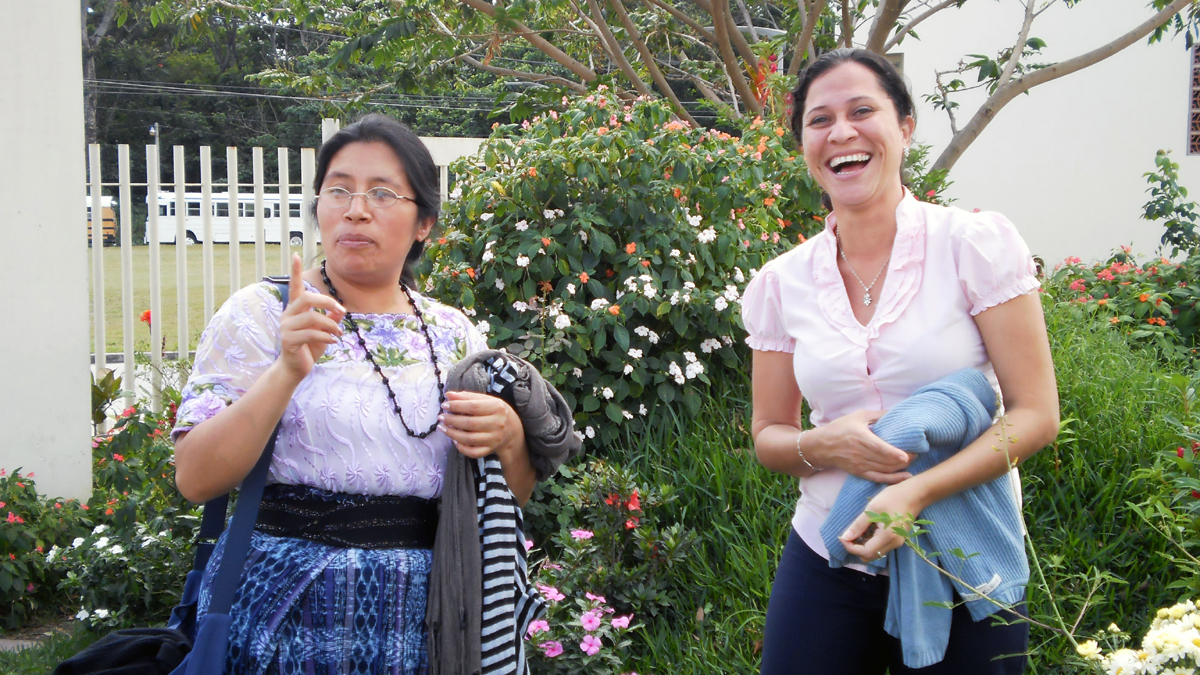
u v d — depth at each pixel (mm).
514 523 1892
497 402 1833
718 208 4461
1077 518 3043
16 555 3824
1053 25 8141
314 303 1647
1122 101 8008
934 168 6395
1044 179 8336
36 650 3486
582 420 3975
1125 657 1712
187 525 3695
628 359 4078
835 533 1843
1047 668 2631
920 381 1862
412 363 1873
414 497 1839
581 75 7012
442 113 23969
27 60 4340
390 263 1870
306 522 1754
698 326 4254
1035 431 1785
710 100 7465
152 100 36469
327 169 1880
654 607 3094
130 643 1759
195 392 1732
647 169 4254
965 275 1833
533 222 4414
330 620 1699
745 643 2916
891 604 1792
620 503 3328
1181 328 5215
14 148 4344
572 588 3049
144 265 10977
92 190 5645
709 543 3385
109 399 5227
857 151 1930
